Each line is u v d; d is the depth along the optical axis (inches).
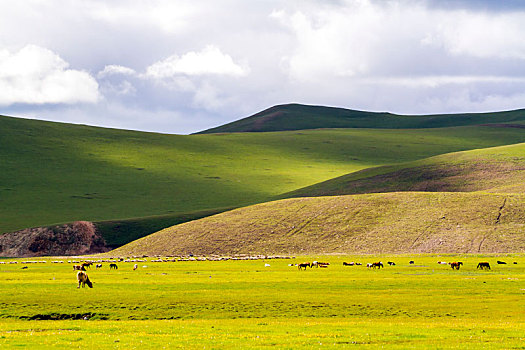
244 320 3435.0
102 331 3006.9
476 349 2481.5
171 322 3368.6
